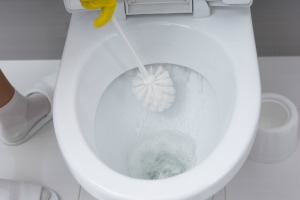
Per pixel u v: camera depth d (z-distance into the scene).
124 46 0.99
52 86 1.37
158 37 0.99
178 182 0.75
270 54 1.41
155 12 0.96
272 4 1.24
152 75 0.98
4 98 1.21
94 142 0.91
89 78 0.95
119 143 1.05
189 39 0.98
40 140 1.33
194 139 1.08
